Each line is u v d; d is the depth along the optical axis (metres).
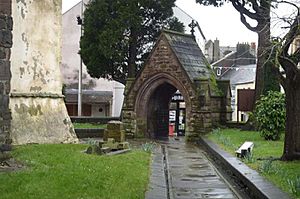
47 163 12.05
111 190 9.46
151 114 28.80
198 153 20.17
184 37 28.75
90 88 47.25
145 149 18.03
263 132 20.97
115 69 33.12
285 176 11.12
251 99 31.16
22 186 9.08
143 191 10.03
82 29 35.38
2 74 11.48
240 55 55.38
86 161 12.65
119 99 46.81
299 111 14.13
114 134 17.36
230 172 13.82
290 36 14.16
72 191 9.02
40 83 18.02
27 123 17.03
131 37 32.25
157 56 27.00
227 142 19.55
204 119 25.56
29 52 17.61
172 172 14.81
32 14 17.80
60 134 18.27
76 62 47.62
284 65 14.38
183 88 26.14
